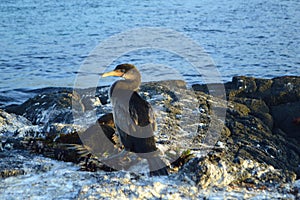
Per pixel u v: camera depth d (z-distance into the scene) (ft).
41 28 140.15
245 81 53.16
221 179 26.61
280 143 39.70
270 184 27.07
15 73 91.25
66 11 171.32
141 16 161.17
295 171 35.60
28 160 30.12
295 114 46.50
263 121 44.55
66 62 100.68
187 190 25.48
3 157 30.63
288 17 158.30
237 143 37.29
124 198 24.12
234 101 48.70
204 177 26.21
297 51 110.73
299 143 42.96
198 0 203.10
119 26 142.61
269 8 178.19
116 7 180.75
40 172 28.45
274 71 94.79
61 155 30.55
